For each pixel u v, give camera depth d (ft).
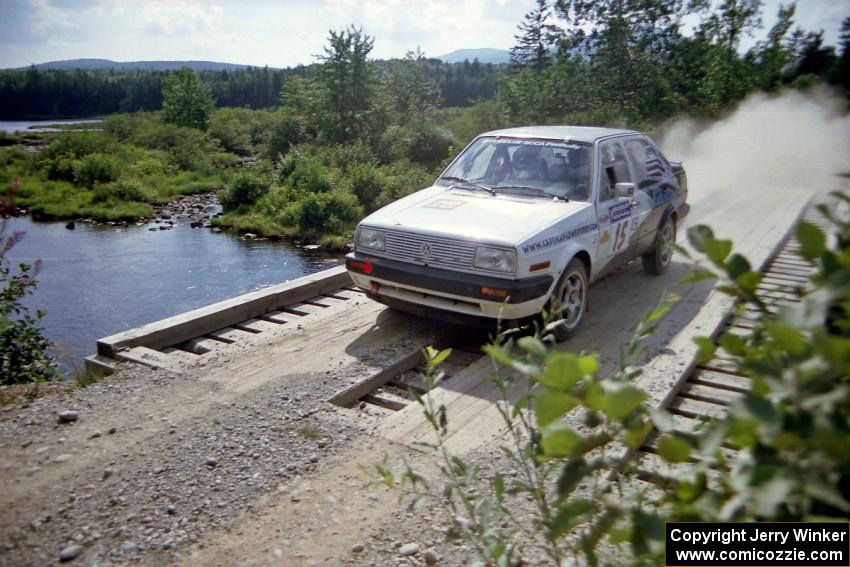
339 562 10.68
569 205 21.11
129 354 19.24
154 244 75.10
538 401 3.39
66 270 61.31
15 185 23.65
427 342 20.29
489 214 20.27
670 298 5.50
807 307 2.98
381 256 20.42
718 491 3.35
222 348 19.88
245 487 12.76
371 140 141.28
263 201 94.27
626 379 5.23
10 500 12.39
